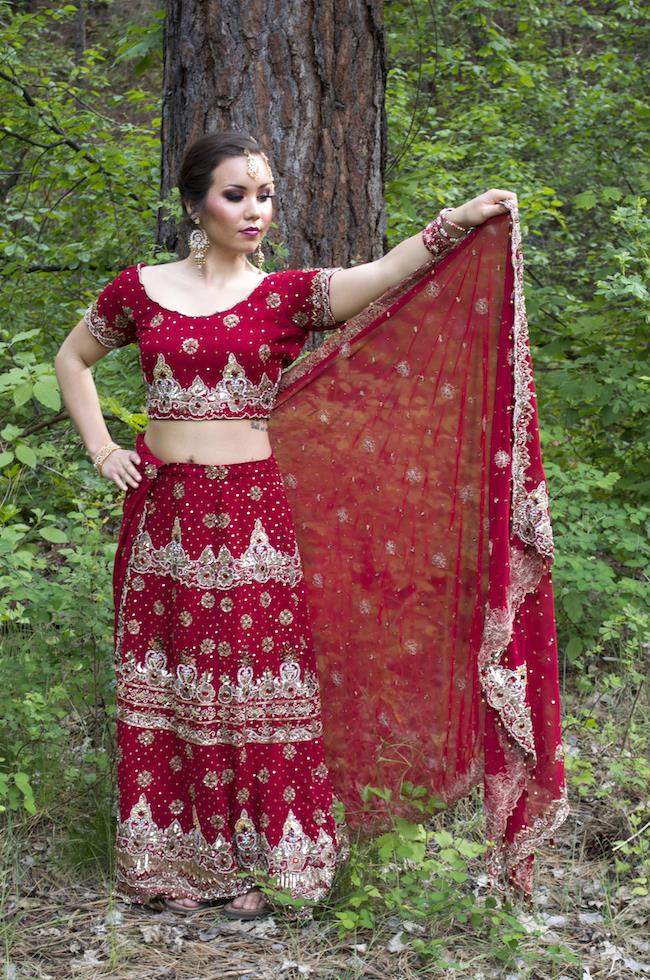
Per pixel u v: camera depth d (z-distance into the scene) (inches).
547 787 111.0
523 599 109.3
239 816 113.8
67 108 255.6
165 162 169.2
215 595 110.8
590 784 136.4
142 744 114.5
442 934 109.1
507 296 109.1
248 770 113.7
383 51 167.2
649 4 325.1
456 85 303.6
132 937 108.4
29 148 258.7
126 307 113.5
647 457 196.2
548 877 120.3
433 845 125.6
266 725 113.7
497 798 109.7
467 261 110.7
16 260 231.5
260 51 157.9
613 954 105.7
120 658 115.0
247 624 111.4
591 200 213.8
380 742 123.7
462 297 112.2
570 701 160.4
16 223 272.1
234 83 158.4
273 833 113.7
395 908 110.9
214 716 111.8
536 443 106.7
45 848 122.3
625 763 139.4
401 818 119.5
